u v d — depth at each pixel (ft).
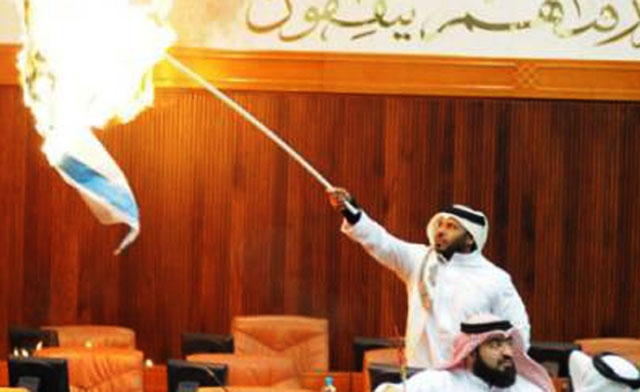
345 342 40.27
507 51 39.96
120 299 40.42
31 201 40.37
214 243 40.34
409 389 23.09
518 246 40.14
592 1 39.93
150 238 40.27
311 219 40.22
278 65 39.91
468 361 23.47
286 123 40.11
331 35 40.01
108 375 29.48
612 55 39.96
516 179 40.11
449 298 27.73
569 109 40.01
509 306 27.99
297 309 40.37
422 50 39.93
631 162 40.09
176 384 26.08
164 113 40.09
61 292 40.42
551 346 32.37
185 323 40.37
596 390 22.15
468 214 28.12
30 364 26.00
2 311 40.40
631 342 34.94
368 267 40.24
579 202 40.16
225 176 40.22
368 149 40.04
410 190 40.11
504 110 40.09
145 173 40.14
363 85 39.91
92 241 40.40
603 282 40.19
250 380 29.04
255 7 39.99
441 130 40.04
